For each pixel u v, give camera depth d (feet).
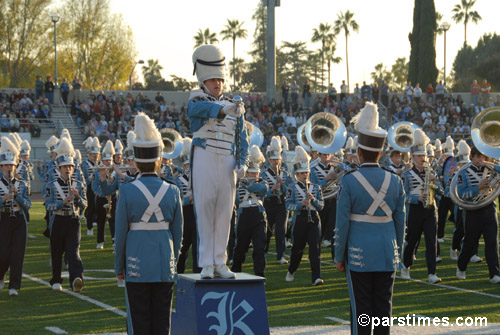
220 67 20.97
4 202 34.47
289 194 37.83
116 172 45.37
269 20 134.41
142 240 20.90
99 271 42.57
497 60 236.84
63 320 29.17
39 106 123.85
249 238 36.24
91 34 219.41
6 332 26.99
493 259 38.32
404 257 39.50
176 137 47.60
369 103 22.38
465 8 316.60
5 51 204.85
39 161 114.52
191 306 21.12
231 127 21.24
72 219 35.55
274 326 27.84
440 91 142.82
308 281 38.86
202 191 20.94
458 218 45.52
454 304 32.50
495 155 37.01
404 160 45.06
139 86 271.69
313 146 44.86
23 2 204.64
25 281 39.06
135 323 20.93
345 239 21.90
